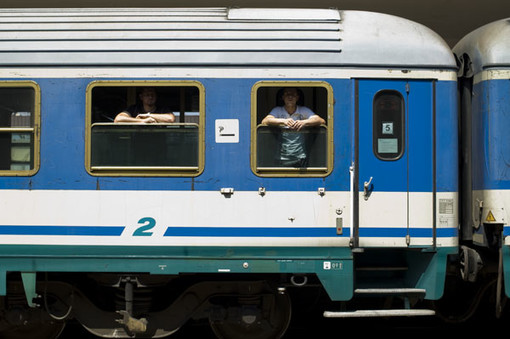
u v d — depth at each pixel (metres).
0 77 5.73
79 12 6.03
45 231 5.66
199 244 5.67
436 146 5.82
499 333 7.21
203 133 5.73
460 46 6.55
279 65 5.75
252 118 5.73
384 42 5.86
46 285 5.96
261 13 5.99
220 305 6.04
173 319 6.04
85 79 5.73
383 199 5.76
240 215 5.69
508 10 9.53
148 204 5.69
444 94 5.86
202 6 9.34
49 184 5.70
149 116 5.76
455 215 5.82
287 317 6.18
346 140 5.76
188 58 5.74
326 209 5.71
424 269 5.87
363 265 6.17
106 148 5.73
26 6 9.27
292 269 5.70
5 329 6.21
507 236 5.80
